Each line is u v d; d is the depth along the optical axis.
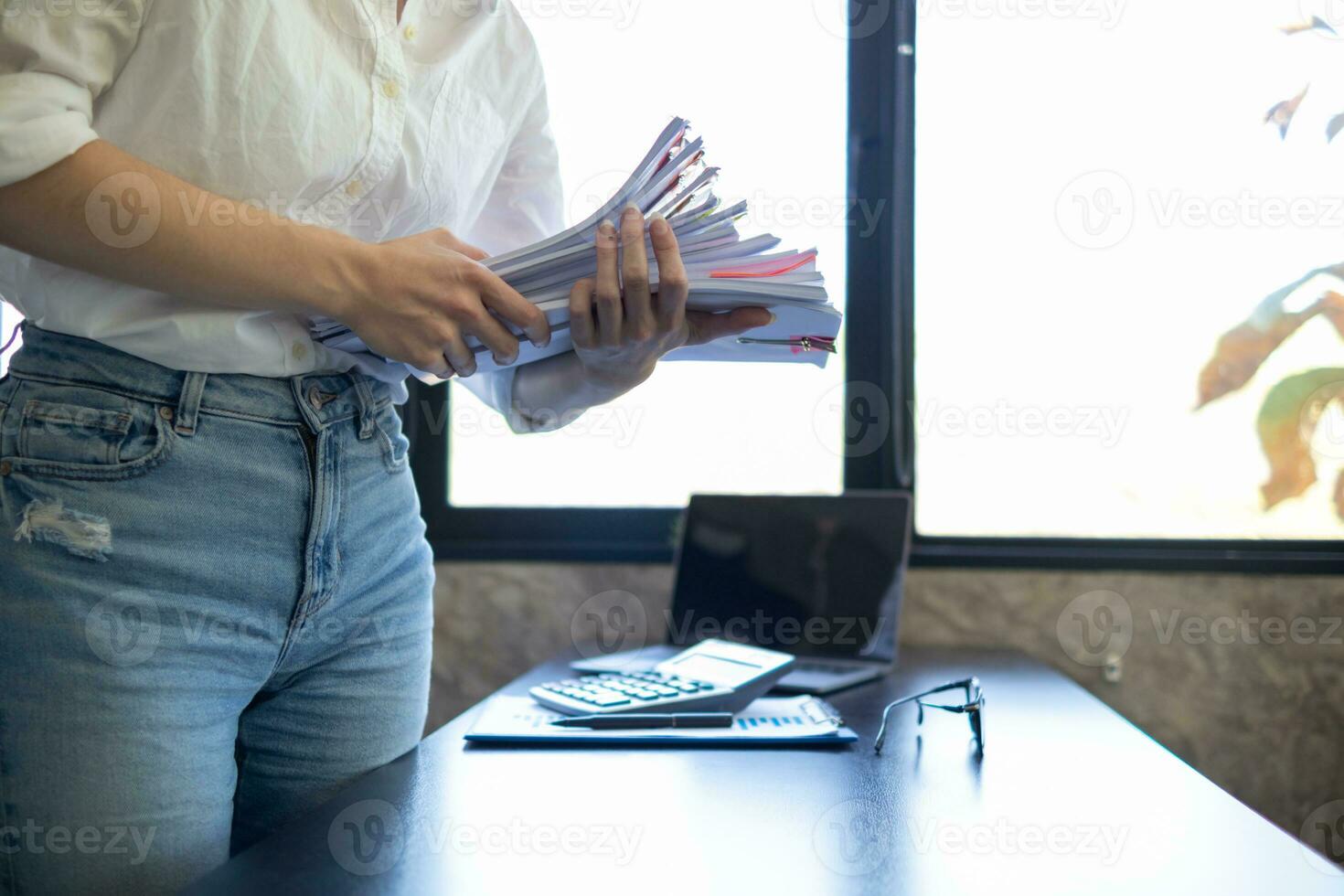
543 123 0.87
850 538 1.33
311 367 0.70
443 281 0.67
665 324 0.69
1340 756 1.42
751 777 0.73
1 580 0.61
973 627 1.46
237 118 0.65
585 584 1.50
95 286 0.63
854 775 0.73
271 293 0.63
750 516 1.39
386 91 0.70
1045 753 0.80
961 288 1.51
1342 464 1.45
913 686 1.14
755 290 0.69
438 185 0.75
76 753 0.61
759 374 1.54
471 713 0.96
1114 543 1.48
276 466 0.67
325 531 0.69
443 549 1.52
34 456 0.62
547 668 1.27
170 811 0.64
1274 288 1.46
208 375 0.65
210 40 0.63
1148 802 0.67
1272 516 1.46
